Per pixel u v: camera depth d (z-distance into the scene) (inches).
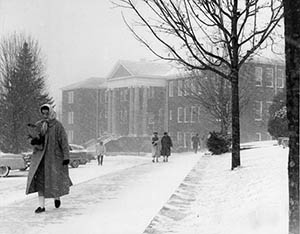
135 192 501.7
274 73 2126.0
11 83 1510.8
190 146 2568.9
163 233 282.4
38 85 1571.1
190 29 544.1
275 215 277.0
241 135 2084.2
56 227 323.0
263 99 2087.8
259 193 351.9
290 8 218.8
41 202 387.5
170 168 834.2
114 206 409.4
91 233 302.4
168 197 453.4
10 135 1478.8
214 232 274.2
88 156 1300.4
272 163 550.0
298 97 217.5
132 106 2849.4
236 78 593.9
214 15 549.3
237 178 482.3
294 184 217.5
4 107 1489.9
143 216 355.9
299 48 217.0
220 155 1075.9
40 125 394.6
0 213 380.8
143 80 2829.7
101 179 653.9
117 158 1667.1
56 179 390.3
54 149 393.1
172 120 2728.8
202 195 429.7
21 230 315.3
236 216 298.8
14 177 868.0
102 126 3388.3
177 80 2694.4
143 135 2795.3
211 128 2235.5
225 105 1235.2
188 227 298.5
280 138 1058.7
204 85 1317.7
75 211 387.5
